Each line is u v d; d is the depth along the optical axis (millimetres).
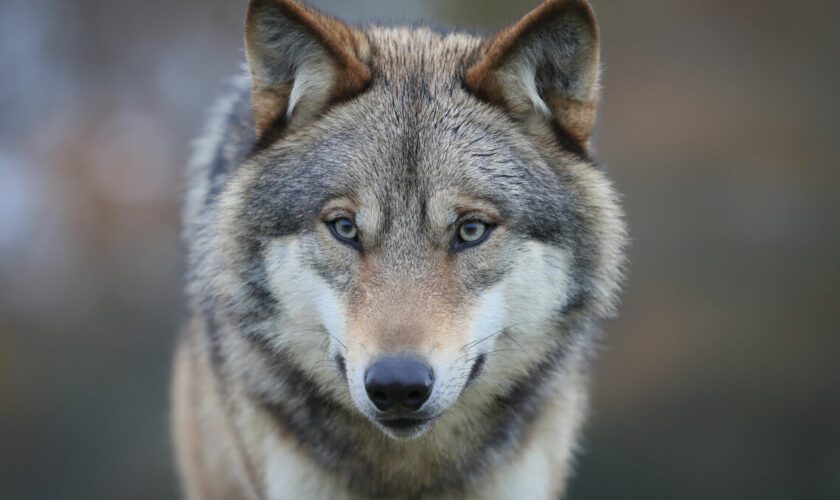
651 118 25156
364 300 6855
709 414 20609
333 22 7867
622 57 26047
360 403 6691
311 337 7355
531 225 7215
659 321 21750
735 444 20359
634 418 20828
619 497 20250
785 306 21719
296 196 7285
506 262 7121
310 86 7598
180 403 9867
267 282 7434
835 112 25047
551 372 7781
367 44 7852
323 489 7809
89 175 27438
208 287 7879
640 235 22984
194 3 30359
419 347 6570
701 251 22734
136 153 28078
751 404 20641
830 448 20375
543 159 7520
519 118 7621
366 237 7039
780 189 23516
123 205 27000
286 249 7277
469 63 7762
